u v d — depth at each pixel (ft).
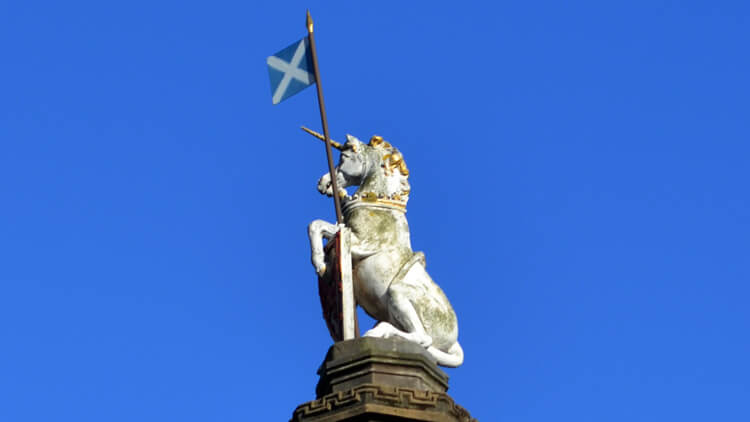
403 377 76.48
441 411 74.74
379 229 81.92
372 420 73.77
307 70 88.22
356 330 79.82
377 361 76.28
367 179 83.66
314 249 81.46
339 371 76.84
